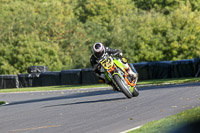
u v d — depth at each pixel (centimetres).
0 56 17500
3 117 2941
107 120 2259
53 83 11012
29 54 17200
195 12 16038
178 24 15062
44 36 19700
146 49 14712
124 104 2977
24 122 2480
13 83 11556
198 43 14400
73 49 19800
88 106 3073
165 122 1950
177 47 14312
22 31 18888
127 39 15350
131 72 3269
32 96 6606
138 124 2059
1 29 18738
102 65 3148
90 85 9181
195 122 1202
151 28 15325
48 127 2181
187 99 2925
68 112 2788
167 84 5934
